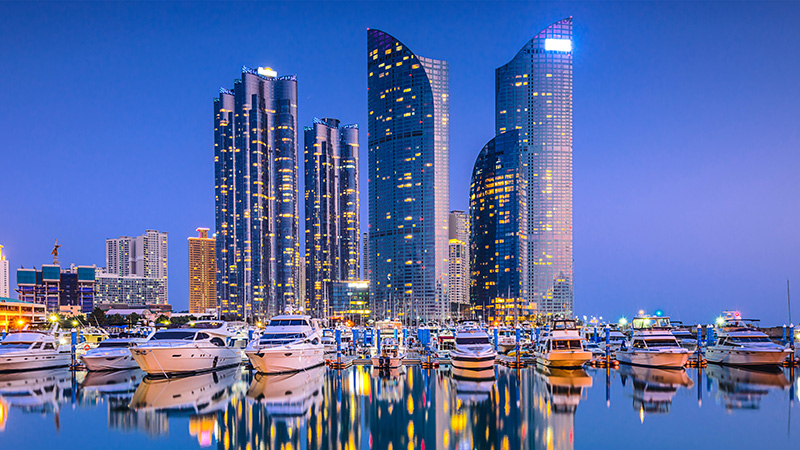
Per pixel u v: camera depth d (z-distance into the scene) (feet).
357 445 146.10
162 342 263.90
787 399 199.00
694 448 141.08
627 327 545.85
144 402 198.70
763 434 152.56
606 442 146.41
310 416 176.55
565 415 175.73
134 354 254.06
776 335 471.21
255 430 159.94
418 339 465.06
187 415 178.09
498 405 191.72
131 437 153.17
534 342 394.32
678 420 168.14
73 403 197.47
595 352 325.42
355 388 228.63
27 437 153.38
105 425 165.37
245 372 284.00
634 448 141.59
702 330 501.15
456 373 276.00
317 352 294.46
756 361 285.02
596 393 212.84
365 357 337.11
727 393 211.41
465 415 177.47
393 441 149.28
